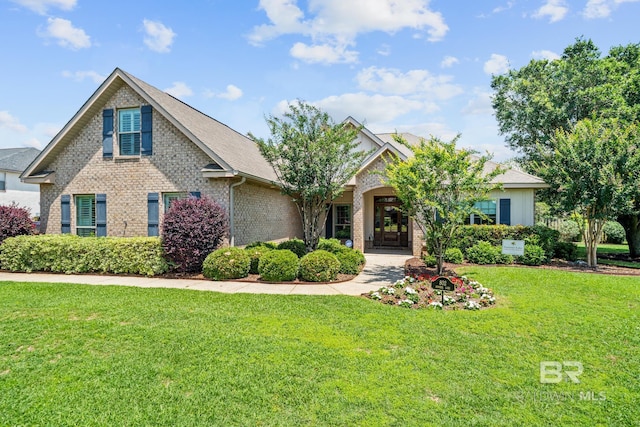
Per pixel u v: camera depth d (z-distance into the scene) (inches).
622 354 191.9
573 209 456.8
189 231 403.9
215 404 143.9
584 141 441.7
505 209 588.4
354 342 204.1
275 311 264.2
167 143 494.6
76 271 433.1
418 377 164.7
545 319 245.3
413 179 377.7
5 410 140.7
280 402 145.2
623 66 642.8
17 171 1016.9
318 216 459.8
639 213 506.9
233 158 504.7
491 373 169.8
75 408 142.1
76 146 528.4
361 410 139.8
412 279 351.3
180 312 260.4
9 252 449.1
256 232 567.2
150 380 162.6
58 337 211.5
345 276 406.6
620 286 335.6
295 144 427.8
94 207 529.0
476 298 295.1
